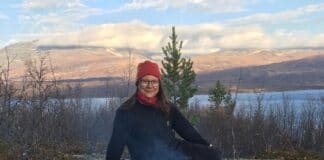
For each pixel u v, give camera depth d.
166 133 3.60
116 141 3.59
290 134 16.28
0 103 9.79
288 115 16.64
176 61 13.36
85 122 13.37
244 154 15.75
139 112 3.57
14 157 9.31
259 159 14.91
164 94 3.68
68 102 12.96
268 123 16.42
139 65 3.67
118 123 3.59
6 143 9.49
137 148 3.56
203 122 16.28
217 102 17.11
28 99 10.12
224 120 16.31
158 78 3.63
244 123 16.25
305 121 16.41
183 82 13.37
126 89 13.66
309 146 16.14
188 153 3.64
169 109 3.67
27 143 9.67
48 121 10.63
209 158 3.68
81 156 11.73
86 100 14.42
